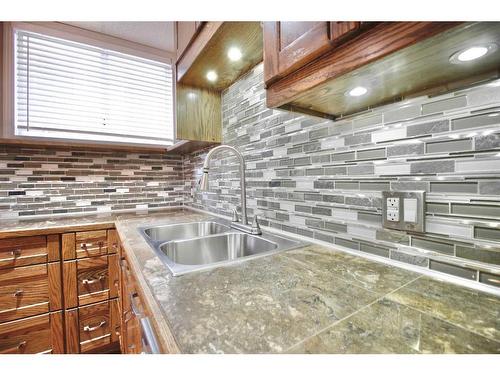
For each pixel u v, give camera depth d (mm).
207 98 1563
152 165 2137
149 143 2121
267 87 666
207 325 410
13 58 1642
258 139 1249
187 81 1462
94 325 1422
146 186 2107
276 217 1132
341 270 654
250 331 394
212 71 1339
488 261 523
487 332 392
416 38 377
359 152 769
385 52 410
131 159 2041
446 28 354
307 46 524
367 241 756
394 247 690
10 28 1627
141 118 2072
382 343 367
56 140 1753
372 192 736
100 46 1880
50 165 1745
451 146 570
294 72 583
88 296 1406
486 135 519
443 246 593
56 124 1775
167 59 2148
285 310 457
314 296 511
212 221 1448
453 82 557
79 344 1382
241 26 962
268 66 639
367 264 697
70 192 1806
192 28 1199
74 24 1765
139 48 2021
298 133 1003
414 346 360
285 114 1072
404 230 661
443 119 582
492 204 515
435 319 428
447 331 395
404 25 388
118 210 1974
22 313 1242
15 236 1221
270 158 1166
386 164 698
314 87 545
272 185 1154
